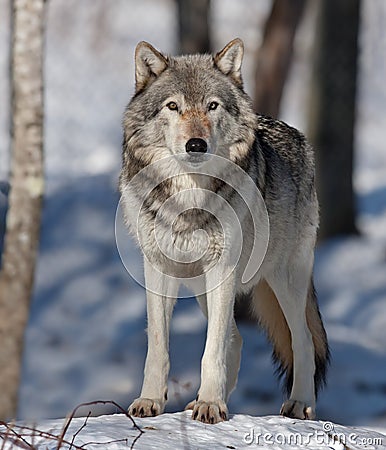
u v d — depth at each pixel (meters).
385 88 40.28
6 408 10.34
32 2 9.91
